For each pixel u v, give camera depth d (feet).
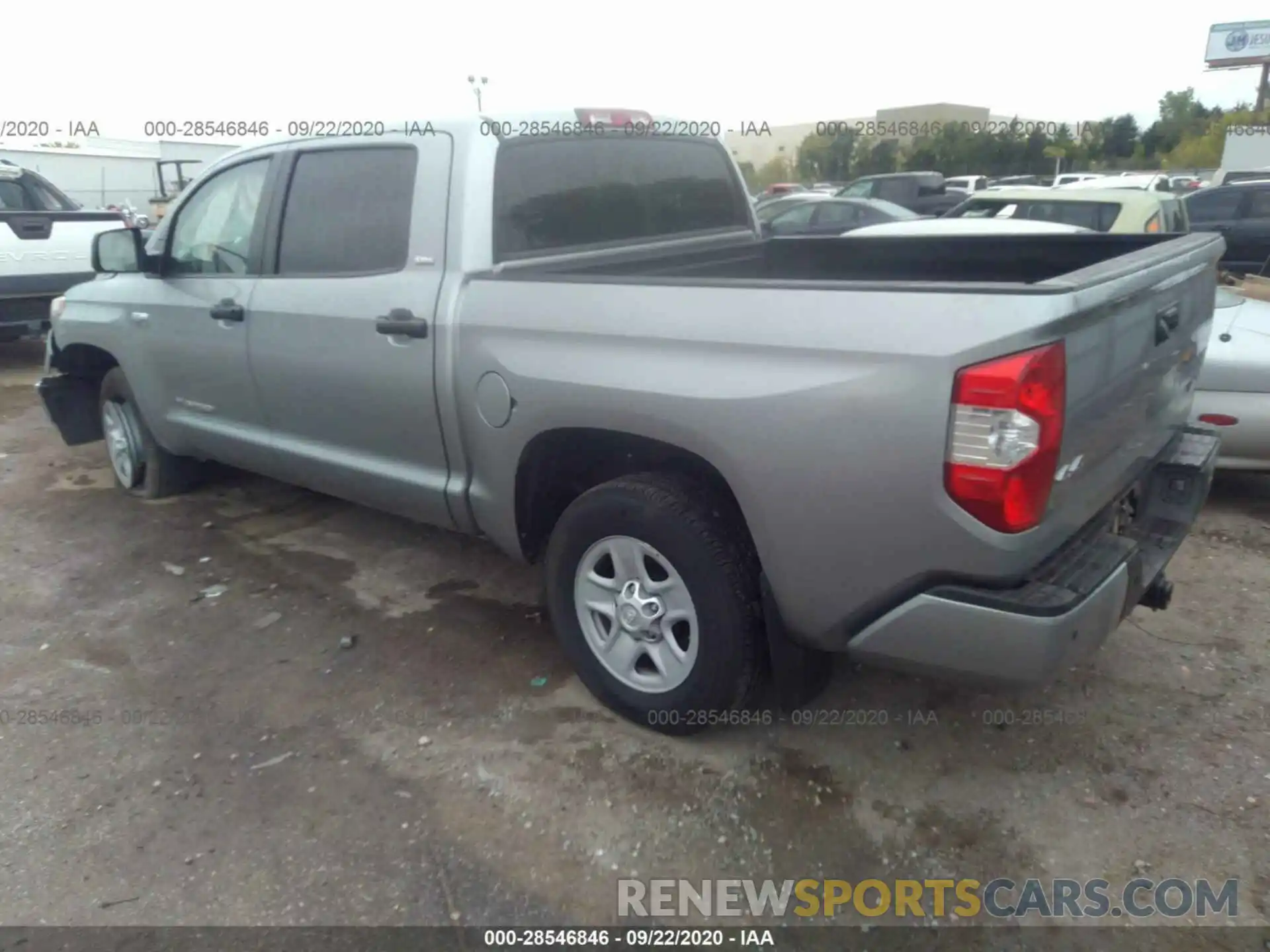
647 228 13.51
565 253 12.15
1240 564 14.55
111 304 16.56
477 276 10.90
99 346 17.01
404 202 11.63
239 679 12.00
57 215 28.12
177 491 18.16
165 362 15.62
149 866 8.97
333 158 12.57
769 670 10.19
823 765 10.15
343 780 10.09
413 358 11.38
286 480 14.64
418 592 14.17
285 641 12.87
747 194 15.57
